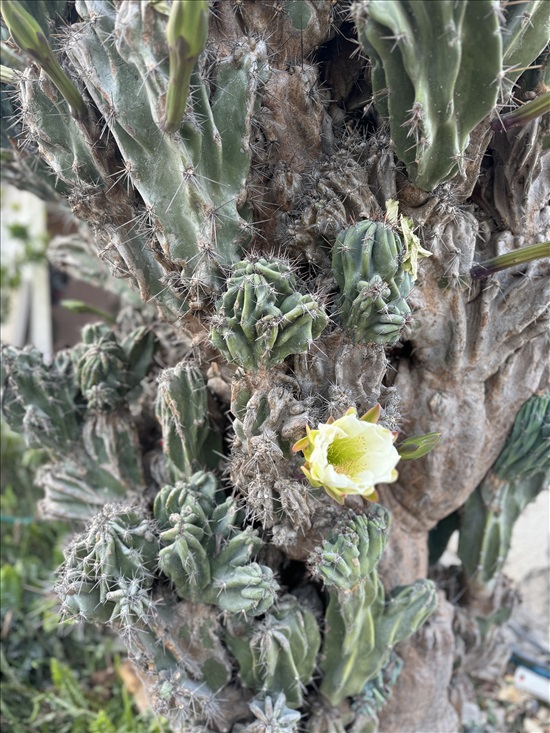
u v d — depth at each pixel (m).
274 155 0.61
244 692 0.75
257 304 0.51
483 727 1.10
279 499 0.61
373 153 0.59
